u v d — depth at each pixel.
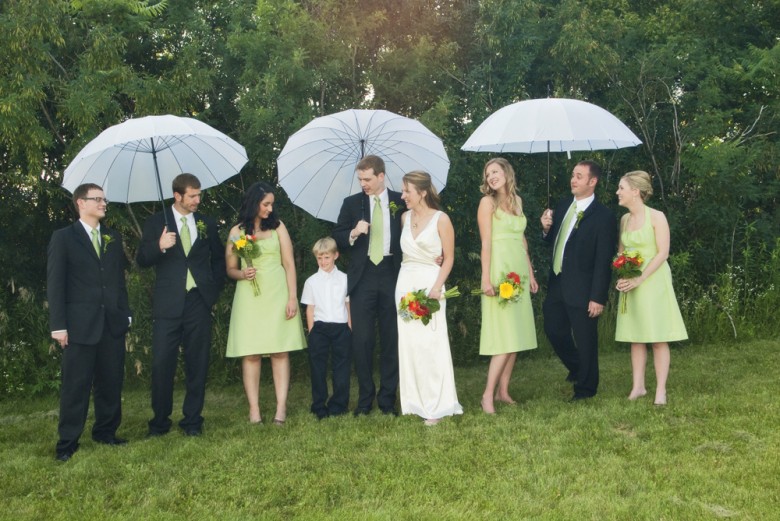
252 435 5.42
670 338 5.69
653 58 9.38
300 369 8.10
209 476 4.54
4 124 6.93
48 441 5.65
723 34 10.99
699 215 9.18
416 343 5.58
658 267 5.75
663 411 5.47
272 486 4.31
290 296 5.82
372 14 8.51
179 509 4.07
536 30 9.01
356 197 5.96
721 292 8.98
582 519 3.69
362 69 8.77
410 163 6.17
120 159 5.70
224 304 8.04
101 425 5.41
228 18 8.95
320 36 8.16
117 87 7.68
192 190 5.50
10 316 7.92
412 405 5.66
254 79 8.05
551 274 6.22
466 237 8.53
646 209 5.84
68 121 7.79
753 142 9.79
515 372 7.82
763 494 3.89
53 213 8.43
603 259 5.80
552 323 6.23
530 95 9.34
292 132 7.75
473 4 9.00
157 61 8.60
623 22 10.46
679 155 9.54
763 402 5.65
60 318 4.95
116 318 5.24
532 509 3.84
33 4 7.25
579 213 5.90
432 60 8.59
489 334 5.85
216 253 5.79
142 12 8.03
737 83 10.27
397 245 5.88
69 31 7.88
